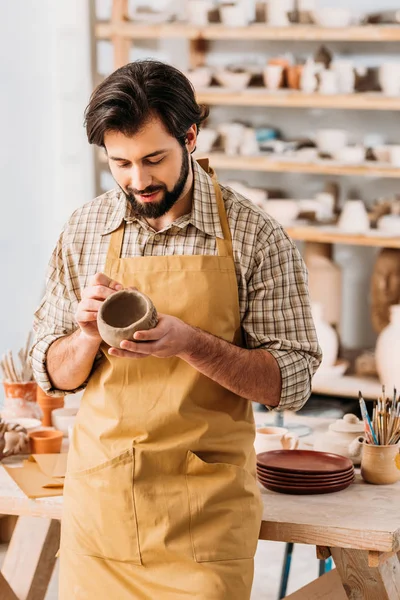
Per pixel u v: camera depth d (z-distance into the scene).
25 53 5.75
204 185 2.19
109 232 2.24
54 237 6.18
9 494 2.45
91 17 6.14
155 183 2.00
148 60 2.00
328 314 5.70
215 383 2.14
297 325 2.21
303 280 2.24
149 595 2.12
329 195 5.68
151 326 1.94
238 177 6.10
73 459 2.23
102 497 2.15
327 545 2.19
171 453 2.12
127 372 2.15
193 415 2.13
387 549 2.12
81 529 2.19
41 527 2.95
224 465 2.13
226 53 5.97
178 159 2.00
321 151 5.58
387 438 2.54
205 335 2.04
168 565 2.12
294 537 2.21
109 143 1.96
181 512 2.11
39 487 2.50
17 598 2.79
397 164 5.38
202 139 5.70
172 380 2.13
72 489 2.21
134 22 5.91
